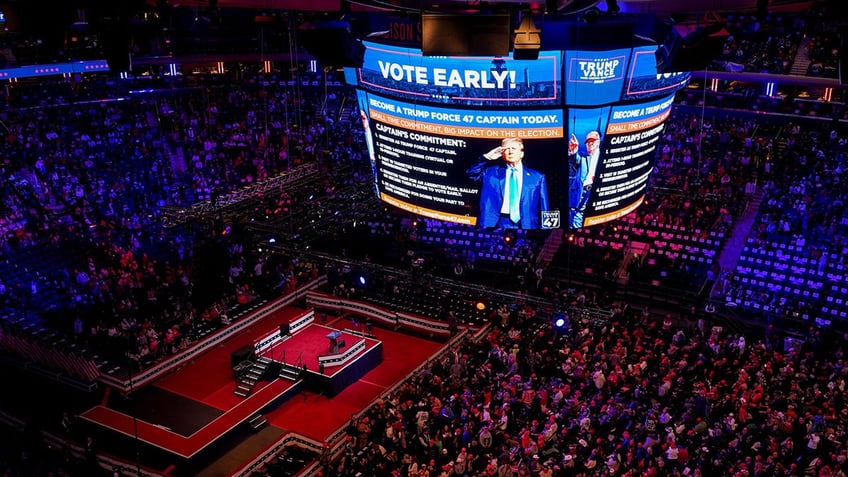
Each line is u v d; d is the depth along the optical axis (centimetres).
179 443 2780
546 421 2512
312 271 4019
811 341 2911
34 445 2823
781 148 3962
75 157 4175
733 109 4191
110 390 3136
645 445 2255
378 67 1402
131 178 4216
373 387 3191
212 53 4759
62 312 3425
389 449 2608
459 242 3938
